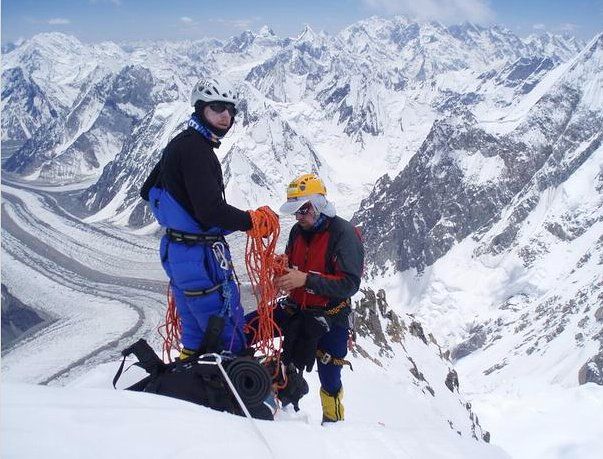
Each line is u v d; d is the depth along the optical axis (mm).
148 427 3436
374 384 18875
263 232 6227
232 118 6051
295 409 6957
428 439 6188
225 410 5176
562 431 111812
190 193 5656
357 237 7191
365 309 28625
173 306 6562
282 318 7336
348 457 4785
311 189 7000
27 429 2971
